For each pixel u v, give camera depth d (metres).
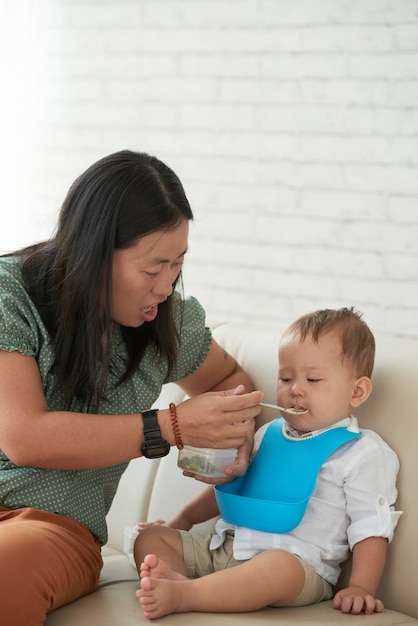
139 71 3.63
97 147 3.72
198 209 3.56
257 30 3.41
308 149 3.35
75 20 3.71
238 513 1.58
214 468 1.61
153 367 1.70
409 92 3.16
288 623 1.41
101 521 1.64
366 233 3.27
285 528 1.54
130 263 1.49
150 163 1.54
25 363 1.50
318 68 3.31
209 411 1.50
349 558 1.60
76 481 1.58
